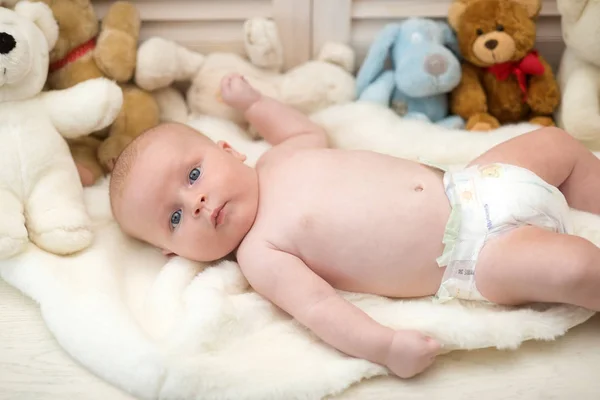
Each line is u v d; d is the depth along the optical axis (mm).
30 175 1114
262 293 1025
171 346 917
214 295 985
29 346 966
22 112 1145
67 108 1192
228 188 1066
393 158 1127
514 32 1326
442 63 1341
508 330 903
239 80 1362
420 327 920
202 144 1120
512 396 864
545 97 1396
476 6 1339
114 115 1229
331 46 1465
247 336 973
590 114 1329
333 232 1018
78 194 1173
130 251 1168
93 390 894
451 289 984
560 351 919
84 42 1364
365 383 895
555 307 943
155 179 1068
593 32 1254
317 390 867
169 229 1084
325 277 1050
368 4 1443
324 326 929
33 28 1164
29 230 1105
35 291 1017
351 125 1383
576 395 860
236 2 1447
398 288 1023
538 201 974
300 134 1297
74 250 1103
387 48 1411
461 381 888
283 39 1488
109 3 1436
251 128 1466
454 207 985
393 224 1002
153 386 863
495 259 941
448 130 1362
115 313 958
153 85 1417
